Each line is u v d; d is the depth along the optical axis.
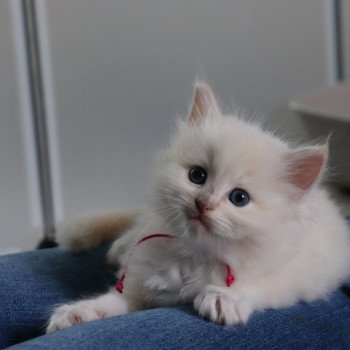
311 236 0.62
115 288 0.62
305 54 1.14
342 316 0.60
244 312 0.56
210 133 0.59
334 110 0.92
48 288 0.63
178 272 0.60
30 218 1.00
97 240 0.69
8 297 0.62
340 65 1.17
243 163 0.57
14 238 1.00
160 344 0.54
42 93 0.96
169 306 0.60
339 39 1.16
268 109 1.12
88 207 1.03
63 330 0.54
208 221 0.56
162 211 0.59
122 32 0.99
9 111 0.95
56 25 0.95
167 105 1.04
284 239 0.58
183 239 0.58
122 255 0.65
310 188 0.58
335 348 0.58
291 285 0.59
